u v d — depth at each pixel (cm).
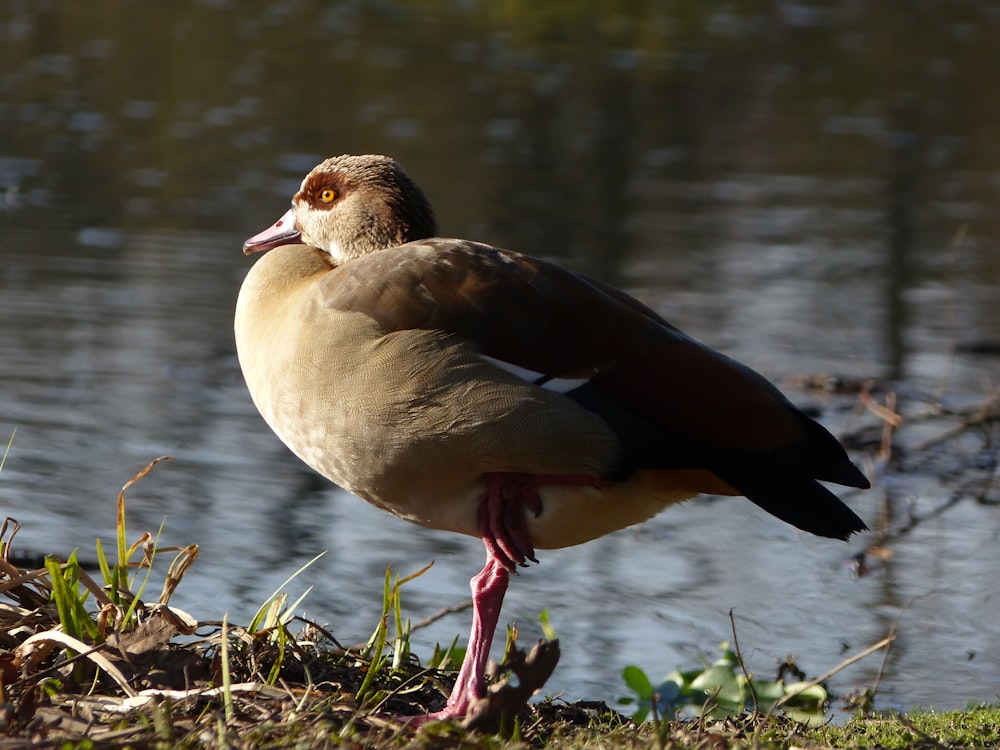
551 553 1129
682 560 1112
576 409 652
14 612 704
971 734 677
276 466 1238
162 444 1263
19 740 554
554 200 2183
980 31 3781
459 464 668
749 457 653
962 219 2236
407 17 3631
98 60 3003
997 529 1191
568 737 637
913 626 984
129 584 796
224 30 3347
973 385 1529
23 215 1959
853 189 2392
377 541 1101
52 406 1323
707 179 2402
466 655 693
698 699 819
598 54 3344
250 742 564
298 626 924
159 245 1847
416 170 2300
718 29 3694
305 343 677
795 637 966
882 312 1762
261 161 2314
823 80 3209
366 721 624
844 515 654
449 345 657
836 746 648
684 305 1728
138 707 608
